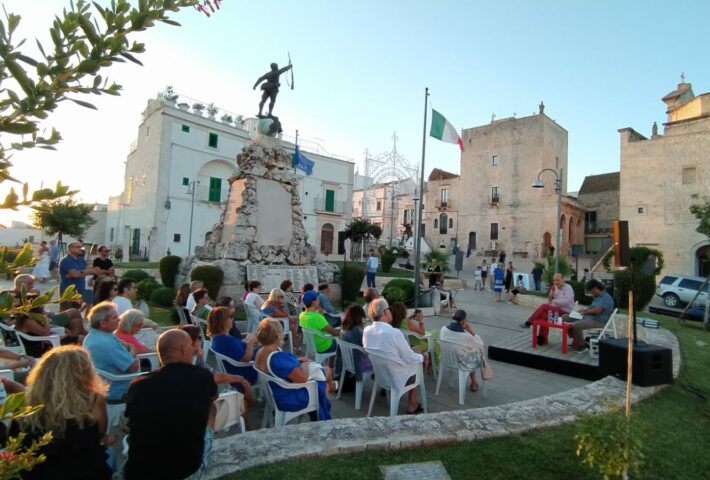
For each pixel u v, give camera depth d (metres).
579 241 45.59
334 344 6.24
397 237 52.59
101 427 2.58
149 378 2.76
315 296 7.44
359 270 13.87
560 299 8.27
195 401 2.73
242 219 12.28
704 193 26.95
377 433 3.70
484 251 42.78
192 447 2.69
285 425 3.93
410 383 4.99
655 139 29.45
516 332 10.53
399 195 49.62
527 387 6.30
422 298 13.10
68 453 2.34
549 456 3.60
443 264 25.69
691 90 31.88
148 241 28.42
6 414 1.30
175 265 13.83
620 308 14.48
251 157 12.97
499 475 3.30
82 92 1.26
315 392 4.25
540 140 41.03
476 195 45.47
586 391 5.03
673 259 28.00
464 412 4.32
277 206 13.20
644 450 3.81
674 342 8.20
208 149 30.53
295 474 3.06
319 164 37.47
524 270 34.84
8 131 1.18
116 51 1.22
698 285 18.31
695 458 3.79
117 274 18.19
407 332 6.38
